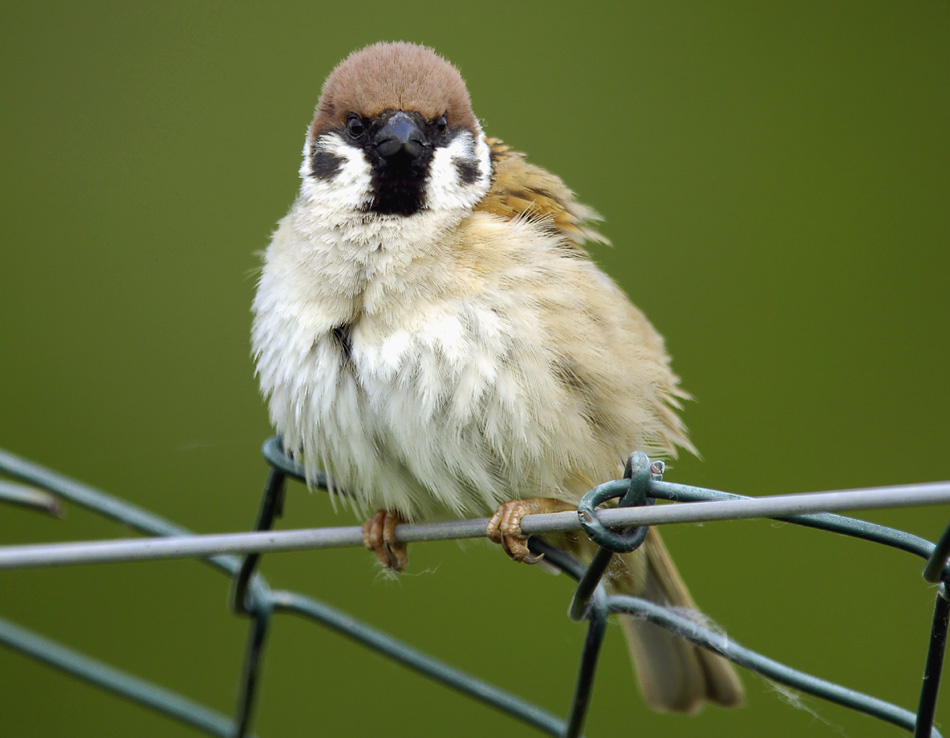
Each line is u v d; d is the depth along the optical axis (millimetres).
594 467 5828
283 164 10055
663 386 6457
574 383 5727
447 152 6301
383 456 5848
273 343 6008
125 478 9141
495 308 5629
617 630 8469
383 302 5730
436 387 5566
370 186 6090
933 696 4270
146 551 4602
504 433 5566
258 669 5836
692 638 5023
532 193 6387
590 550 6355
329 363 5801
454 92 6504
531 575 8664
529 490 5773
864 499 3822
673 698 6906
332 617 5855
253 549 4668
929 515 8453
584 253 6301
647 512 4227
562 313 5727
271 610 5816
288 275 6074
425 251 5793
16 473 5766
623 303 6355
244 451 9242
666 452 6387
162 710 6129
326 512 8938
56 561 4551
